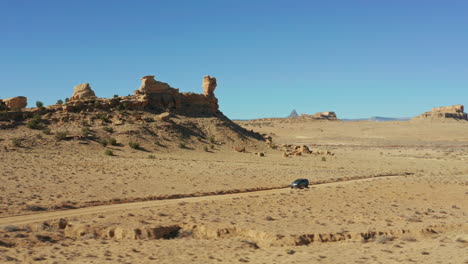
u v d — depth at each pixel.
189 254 24.47
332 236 28.73
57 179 51.50
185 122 114.75
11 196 41.00
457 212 38.06
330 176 69.19
